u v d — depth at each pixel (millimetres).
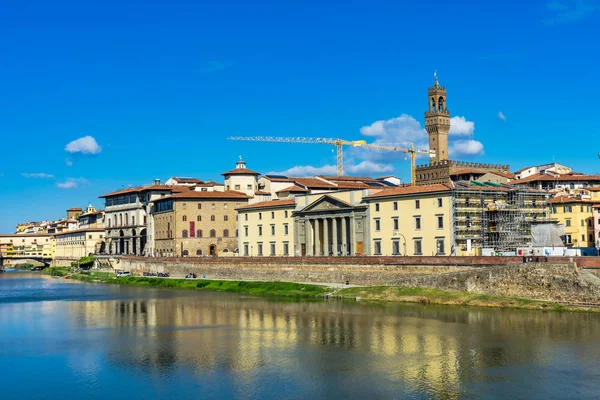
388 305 112625
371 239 150750
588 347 75125
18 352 80062
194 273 180750
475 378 64312
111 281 195500
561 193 171375
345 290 129625
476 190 137625
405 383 63156
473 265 115188
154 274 198750
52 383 66312
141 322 102000
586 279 99250
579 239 157875
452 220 133125
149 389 63469
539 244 137000
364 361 71562
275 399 59562
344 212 157125
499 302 105562
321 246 166000
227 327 95062
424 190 138625
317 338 84438
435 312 102375
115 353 78625
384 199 147625
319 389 62000
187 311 114000
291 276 151375
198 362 73125
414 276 123000
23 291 165500
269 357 74562
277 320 100062
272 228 177750
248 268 163375
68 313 114750
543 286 103688
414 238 140750
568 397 58438
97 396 62000
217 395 61094
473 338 81375
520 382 62750
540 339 79625
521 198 145500
